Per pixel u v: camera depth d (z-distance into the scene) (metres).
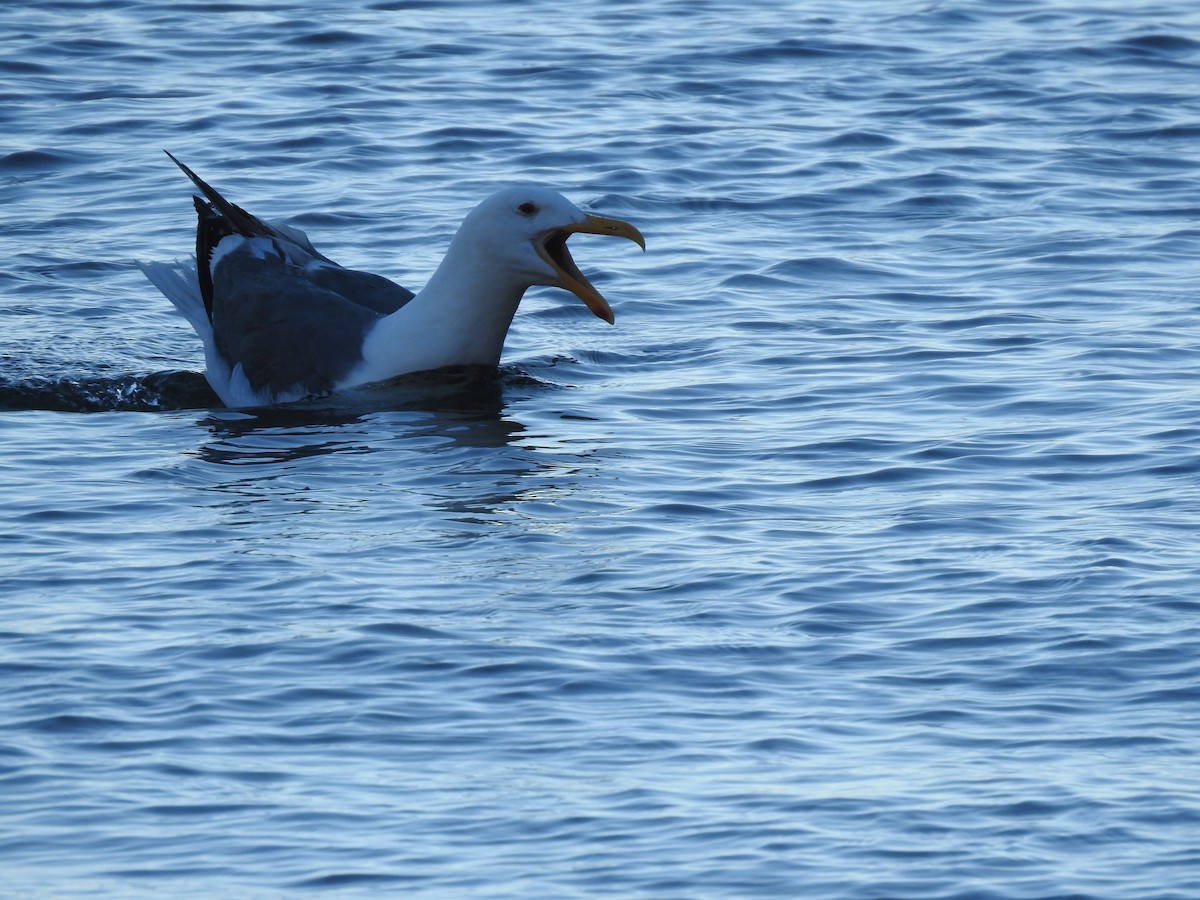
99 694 11.33
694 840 9.66
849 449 15.84
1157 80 28.59
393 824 9.87
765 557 13.45
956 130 26.27
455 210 23.19
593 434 16.59
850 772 10.38
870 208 23.31
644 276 21.19
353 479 15.55
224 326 18.77
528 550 13.71
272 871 9.43
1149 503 14.28
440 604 12.66
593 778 10.34
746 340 19.12
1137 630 12.04
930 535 13.78
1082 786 10.16
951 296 20.20
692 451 15.98
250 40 30.80
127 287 21.08
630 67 29.34
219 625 12.33
